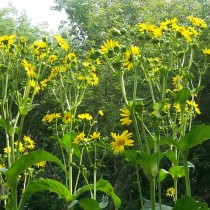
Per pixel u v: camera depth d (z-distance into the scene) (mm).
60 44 6766
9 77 6102
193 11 17609
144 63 5156
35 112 18203
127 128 14797
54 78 6871
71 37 21562
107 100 16703
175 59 5555
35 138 18359
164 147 13867
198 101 16219
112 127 15547
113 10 19078
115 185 15867
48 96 17219
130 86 15469
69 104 7430
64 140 6312
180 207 4414
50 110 18109
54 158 5371
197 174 16578
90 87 16500
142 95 15203
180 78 5410
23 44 6195
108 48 4660
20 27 20938
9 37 6098
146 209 4930
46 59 6766
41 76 6043
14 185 5406
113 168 17422
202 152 16344
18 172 5344
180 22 17047
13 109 15562
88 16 20281
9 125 5676
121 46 4660
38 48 6277
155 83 5551
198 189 16953
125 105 4430
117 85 16047
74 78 7008
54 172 16031
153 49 8258
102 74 16406
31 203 17188
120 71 4512
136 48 4871
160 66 5641
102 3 20688
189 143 4684
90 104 16469
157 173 4246
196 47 5504
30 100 5883
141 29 4891
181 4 17891
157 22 17094
